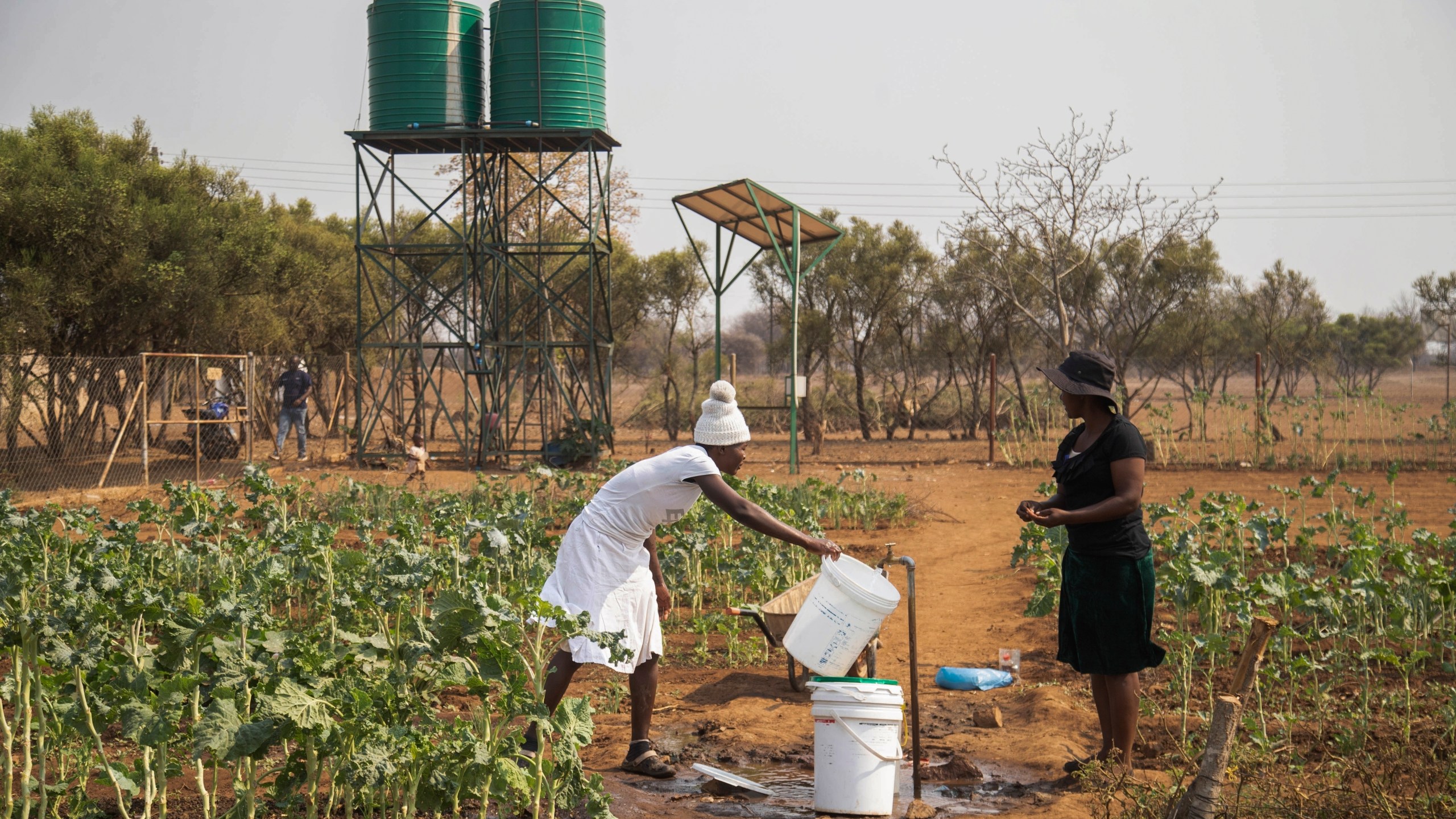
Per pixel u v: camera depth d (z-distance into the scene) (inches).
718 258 848.9
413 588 191.0
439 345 842.2
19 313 756.6
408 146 855.7
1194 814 157.6
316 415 1392.7
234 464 876.0
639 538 197.9
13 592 173.5
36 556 235.5
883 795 181.9
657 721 244.8
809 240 833.5
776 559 383.6
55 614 171.0
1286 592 247.6
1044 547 346.6
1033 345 1266.0
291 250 1069.1
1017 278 1130.7
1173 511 357.7
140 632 209.8
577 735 152.1
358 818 165.2
